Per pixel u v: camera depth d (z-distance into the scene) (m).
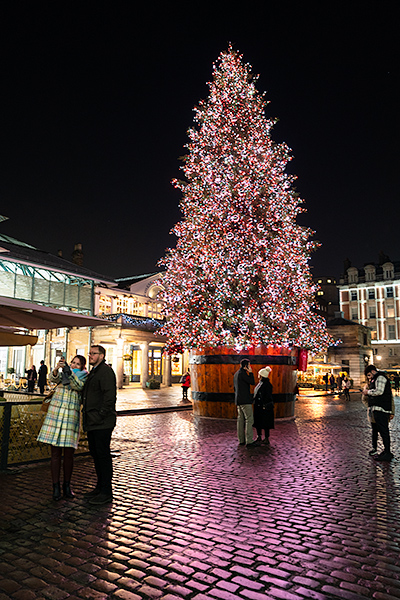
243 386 8.91
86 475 6.38
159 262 18.59
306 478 6.21
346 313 68.56
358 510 4.79
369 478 6.24
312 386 37.88
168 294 17.53
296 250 15.63
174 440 9.57
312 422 13.54
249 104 16.11
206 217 15.35
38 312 7.48
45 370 20.50
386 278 65.25
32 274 22.88
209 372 14.05
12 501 5.04
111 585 3.05
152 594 2.92
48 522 4.32
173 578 3.15
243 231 15.00
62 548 3.68
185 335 15.35
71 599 2.85
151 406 16.64
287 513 4.67
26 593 2.93
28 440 7.08
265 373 9.38
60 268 23.45
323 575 3.23
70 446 5.14
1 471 6.46
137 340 30.09
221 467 6.91
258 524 4.32
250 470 6.71
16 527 4.18
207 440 9.60
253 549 3.70
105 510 4.73
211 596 2.90
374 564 3.43
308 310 16.08
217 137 15.93
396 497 5.28
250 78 17.09
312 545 3.80
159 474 6.44
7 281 21.28
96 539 3.88
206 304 15.23
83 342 29.55
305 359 18.23
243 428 9.12
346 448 8.79
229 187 15.07
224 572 3.26
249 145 15.31
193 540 3.88
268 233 15.33
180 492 5.47
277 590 2.99
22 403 6.86
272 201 15.38
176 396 22.50
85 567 3.32
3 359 34.69
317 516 4.58
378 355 63.72
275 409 14.19
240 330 14.46
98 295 29.86
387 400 7.70
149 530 4.12
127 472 6.57
